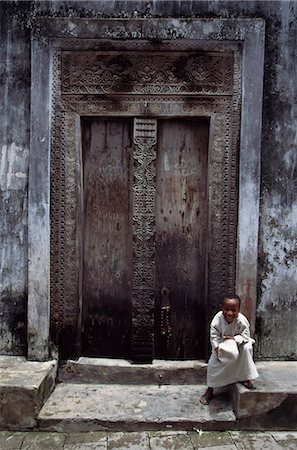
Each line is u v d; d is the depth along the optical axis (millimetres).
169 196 4562
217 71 4363
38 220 4387
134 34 4250
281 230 4430
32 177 4367
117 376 4465
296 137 4387
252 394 3834
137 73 4375
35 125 4336
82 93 4395
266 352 4484
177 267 4590
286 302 4469
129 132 4555
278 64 4344
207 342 4504
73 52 4375
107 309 4621
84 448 3586
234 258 4418
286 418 3863
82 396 4203
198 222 4570
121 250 4594
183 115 4395
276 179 4402
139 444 3646
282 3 4324
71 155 4438
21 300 4496
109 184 4582
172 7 4293
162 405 4059
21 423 3820
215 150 4402
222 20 4242
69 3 4328
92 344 4645
